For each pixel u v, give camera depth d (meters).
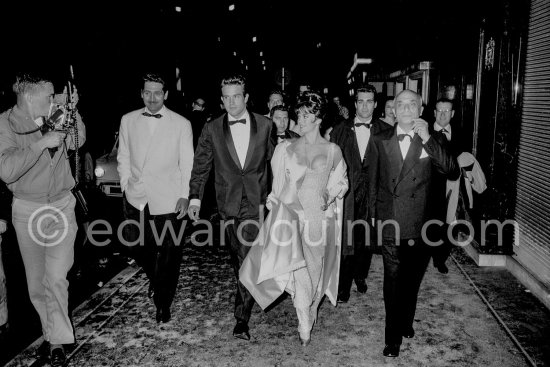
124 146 3.99
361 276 4.47
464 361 3.22
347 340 3.55
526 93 4.80
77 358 3.29
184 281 4.79
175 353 3.36
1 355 3.36
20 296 4.39
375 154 3.37
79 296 4.44
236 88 3.46
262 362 3.23
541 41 4.46
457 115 6.77
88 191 7.33
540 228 4.43
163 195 3.83
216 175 3.68
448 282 4.70
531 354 3.29
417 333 3.63
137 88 14.73
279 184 3.45
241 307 3.57
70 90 3.43
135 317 3.95
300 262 3.29
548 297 4.07
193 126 9.55
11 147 2.99
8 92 8.55
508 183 5.04
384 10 11.27
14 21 8.97
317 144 3.40
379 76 12.20
